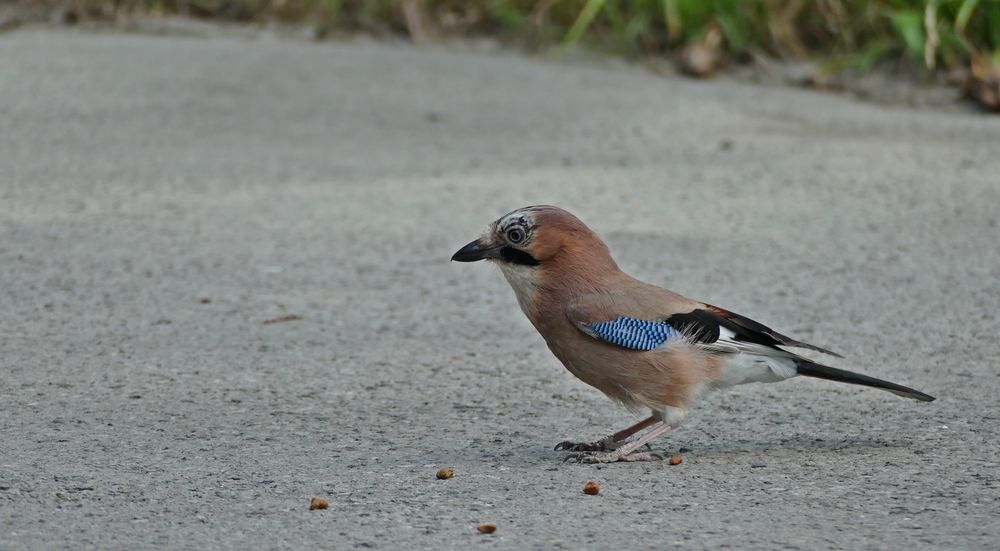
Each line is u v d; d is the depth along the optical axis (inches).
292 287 595.2
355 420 434.0
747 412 446.3
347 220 701.9
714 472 380.8
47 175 770.8
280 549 318.3
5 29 1119.6
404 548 318.7
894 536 322.0
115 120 888.9
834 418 436.8
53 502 350.3
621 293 396.8
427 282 609.6
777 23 1100.5
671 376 390.0
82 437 409.1
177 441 407.5
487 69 1057.5
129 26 1131.9
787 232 685.9
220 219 698.8
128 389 461.4
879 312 562.6
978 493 355.6
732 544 318.0
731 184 782.5
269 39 1133.7
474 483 369.7
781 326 544.4
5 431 413.1
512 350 518.9
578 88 1015.0
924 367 492.7
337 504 350.9
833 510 343.3
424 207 726.5
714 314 395.5
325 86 988.6
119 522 336.5
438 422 434.0
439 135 886.4
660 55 1114.1
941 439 409.7
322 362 498.6
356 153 839.7
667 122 932.0
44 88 949.8
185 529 331.9
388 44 1139.3
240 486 365.4
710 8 1101.7
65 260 622.8
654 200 746.2
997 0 1029.2
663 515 341.1
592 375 399.2
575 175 798.5
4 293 573.6
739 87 1043.9
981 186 773.3
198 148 837.8
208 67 1014.4
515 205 730.2
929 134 912.3
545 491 362.6
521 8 1156.5
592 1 1087.0
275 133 877.8
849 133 914.1
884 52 1072.2
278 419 433.1
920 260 637.9
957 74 1041.5
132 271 610.2
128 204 720.3
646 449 406.3
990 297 580.7
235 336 527.5
